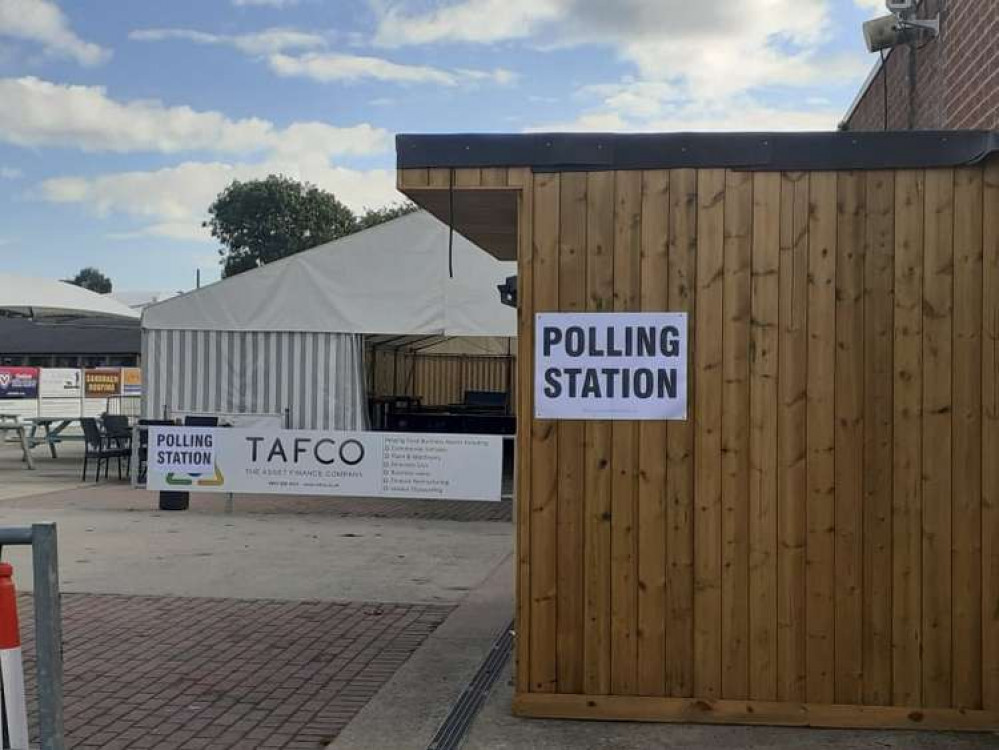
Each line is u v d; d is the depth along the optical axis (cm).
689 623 515
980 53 686
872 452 505
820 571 507
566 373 525
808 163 508
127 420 1877
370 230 1667
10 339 4209
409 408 2194
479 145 529
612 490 521
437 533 1183
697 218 518
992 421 498
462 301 1655
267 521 1267
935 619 499
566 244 526
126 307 2706
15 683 387
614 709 517
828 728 503
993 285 499
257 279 1686
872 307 507
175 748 494
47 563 383
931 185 504
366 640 696
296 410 1680
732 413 514
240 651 668
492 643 686
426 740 498
